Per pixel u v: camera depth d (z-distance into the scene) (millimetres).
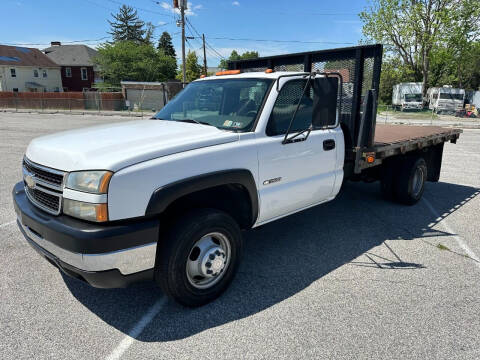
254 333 2766
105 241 2441
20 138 14125
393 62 37281
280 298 3246
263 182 3412
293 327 2838
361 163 4320
